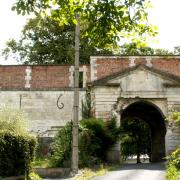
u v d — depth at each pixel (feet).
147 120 120.16
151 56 101.40
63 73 106.32
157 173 64.39
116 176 60.59
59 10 27.25
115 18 27.25
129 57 100.78
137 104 105.50
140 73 94.27
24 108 103.45
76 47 68.54
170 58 101.65
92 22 27.81
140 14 27.20
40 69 106.83
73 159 65.77
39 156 92.07
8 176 50.75
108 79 93.81
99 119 87.51
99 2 26.68
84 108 95.55
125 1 26.50
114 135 88.12
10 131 52.21
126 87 93.71
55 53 147.64
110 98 93.15
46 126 102.68
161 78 94.12
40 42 149.79
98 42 29.01
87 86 97.35
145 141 158.71
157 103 93.66
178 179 48.37
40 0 26.11
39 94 104.27
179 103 93.04
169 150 90.94
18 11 25.96
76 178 58.70
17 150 52.42
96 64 100.07
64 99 104.01
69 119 102.94
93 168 72.90
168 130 91.81
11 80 106.01
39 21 29.45
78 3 26.91
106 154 87.10
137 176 60.23
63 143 76.18
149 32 28.53
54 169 65.77
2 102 103.76
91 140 81.61
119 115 92.58
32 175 56.65
